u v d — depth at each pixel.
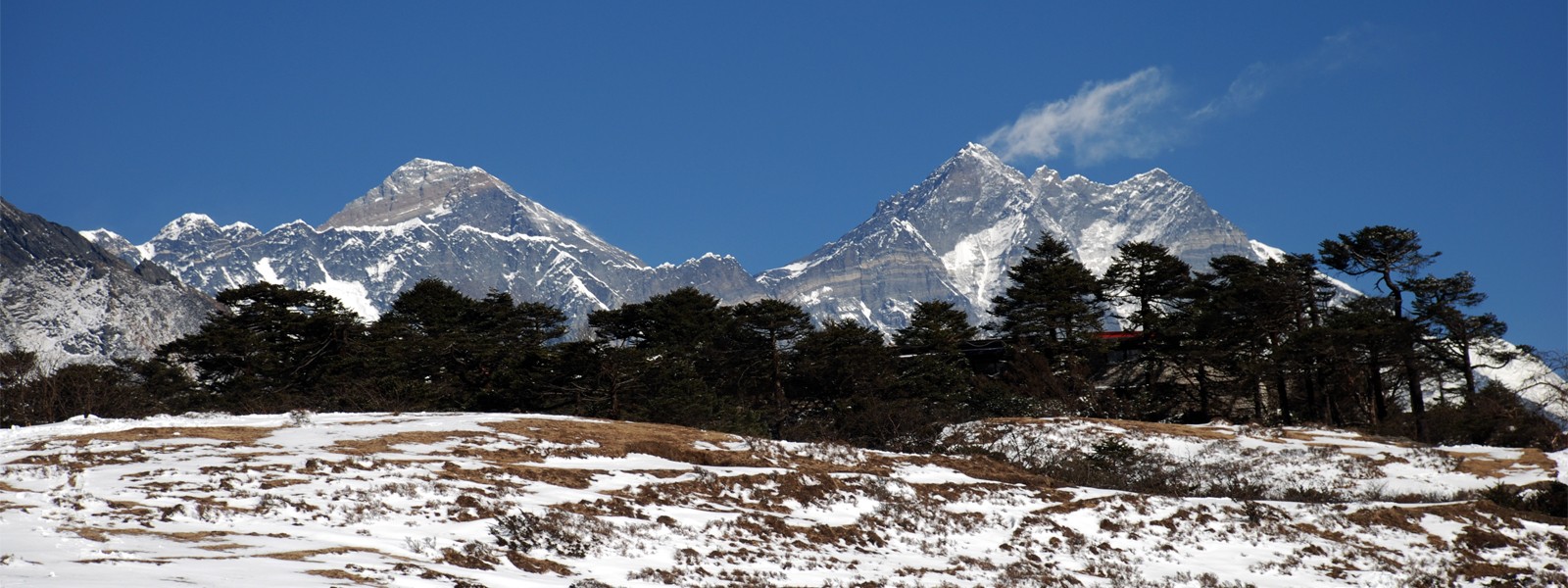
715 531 22.73
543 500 23.97
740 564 20.28
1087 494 30.94
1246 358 72.56
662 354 68.75
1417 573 25.25
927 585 20.03
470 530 20.12
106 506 19.67
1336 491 38.09
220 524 18.83
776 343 74.44
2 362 64.44
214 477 23.59
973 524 26.62
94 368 67.19
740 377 73.69
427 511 21.36
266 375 68.94
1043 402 68.19
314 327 70.44
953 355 75.44
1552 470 38.19
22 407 62.19
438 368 69.50
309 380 69.25
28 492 20.81
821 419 66.44
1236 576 24.30
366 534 19.09
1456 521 29.86
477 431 33.94
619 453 32.22
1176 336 76.00
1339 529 28.77
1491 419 57.72
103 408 64.50
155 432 32.25
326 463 25.84
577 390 65.44
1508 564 26.77
